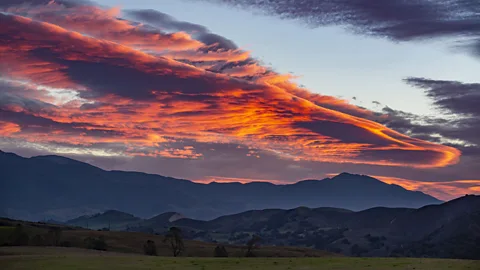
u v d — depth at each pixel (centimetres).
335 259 9062
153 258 9412
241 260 9056
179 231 19612
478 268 7238
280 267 7769
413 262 8188
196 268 7688
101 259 8962
